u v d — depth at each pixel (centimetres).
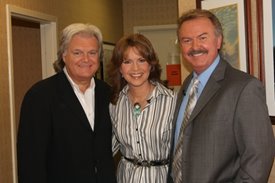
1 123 302
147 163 194
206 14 166
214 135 150
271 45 186
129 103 202
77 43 192
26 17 345
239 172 151
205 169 151
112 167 210
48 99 192
